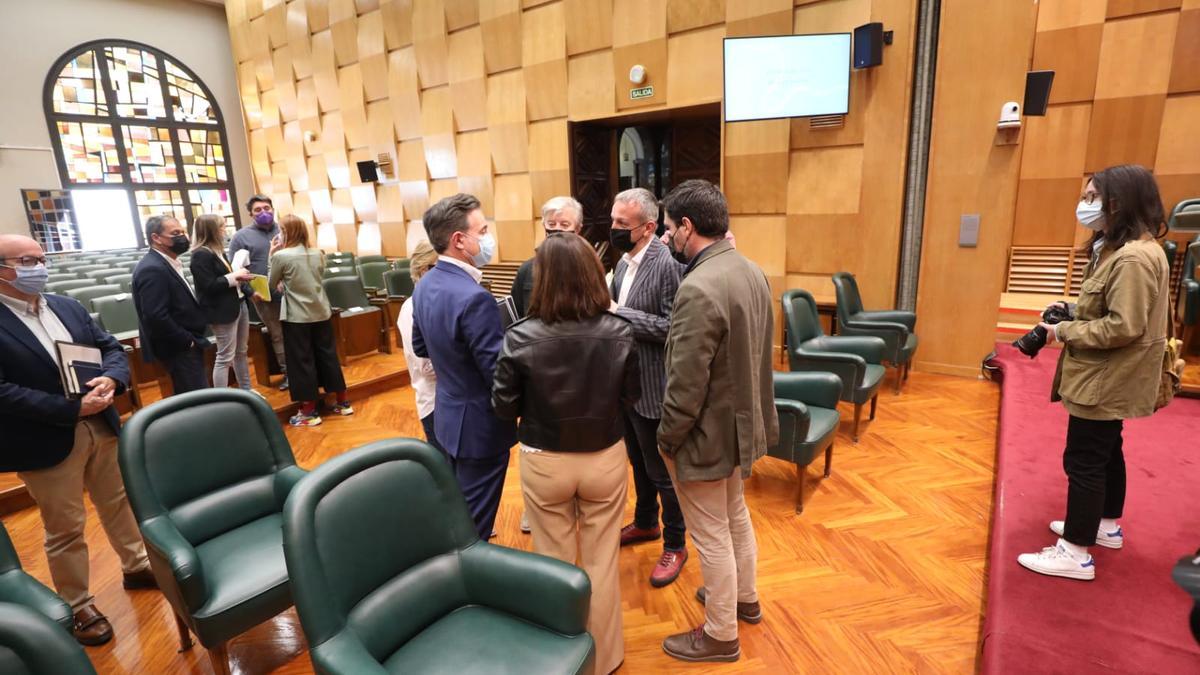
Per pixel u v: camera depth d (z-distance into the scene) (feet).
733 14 15.51
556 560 4.46
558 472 4.96
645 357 6.41
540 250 4.85
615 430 5.11
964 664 5.69
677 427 4.91
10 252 5.90
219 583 5.40
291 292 12.24
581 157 20.07
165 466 5.82
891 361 12.49
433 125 23.59
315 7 26.68
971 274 13.57
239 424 6.42
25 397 5.78
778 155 15.29
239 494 6.31
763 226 15.96
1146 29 16.61
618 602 5.57
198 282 11.34
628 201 6.41
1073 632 5.54
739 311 4.83
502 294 22.80
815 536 7.95
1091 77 17.48
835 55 13.61
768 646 6.00
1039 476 8.58
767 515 8.51
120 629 6.66
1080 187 18.19
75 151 30.17
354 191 27.86
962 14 12.61
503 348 4.90
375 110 25.64
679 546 7.16
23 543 8.60
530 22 19.70
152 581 7.38
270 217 14.69
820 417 9.01
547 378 4.75
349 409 13.75
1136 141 17.24
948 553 7.48
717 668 5.74
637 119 19.08
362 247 28.43
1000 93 12.53
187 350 10.48
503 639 4.33
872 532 7.99
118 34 30.63
